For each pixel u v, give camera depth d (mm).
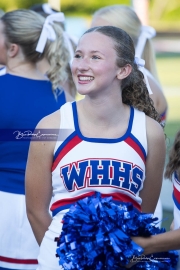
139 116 4121
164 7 49094
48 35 5551
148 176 4207
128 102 4270
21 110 5035
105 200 3768
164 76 26812
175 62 31844
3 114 5000
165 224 8078
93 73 3883
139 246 3684
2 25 5277
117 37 4000
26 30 5246
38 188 4148
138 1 35375
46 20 5711
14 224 5090
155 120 4242
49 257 4031
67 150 3945
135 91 4254
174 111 18062
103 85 3898
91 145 3936
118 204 3922
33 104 5074
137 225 3740
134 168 3963
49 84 5262
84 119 4012
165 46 39406
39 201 4199
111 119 3992
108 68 3902
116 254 3617
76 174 3916
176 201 4156
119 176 3922
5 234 5102
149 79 5699
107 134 3982
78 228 3670
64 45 5840
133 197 4016
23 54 5246
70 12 45812
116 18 5891
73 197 3963
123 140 3982
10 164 5070
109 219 3680
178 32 46062
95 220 3668
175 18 50781
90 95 3939
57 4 34188
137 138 4020
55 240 3836
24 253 5117
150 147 4105
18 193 5082
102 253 3637
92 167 3908
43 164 4062
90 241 3646
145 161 4102
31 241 5117
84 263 3627
